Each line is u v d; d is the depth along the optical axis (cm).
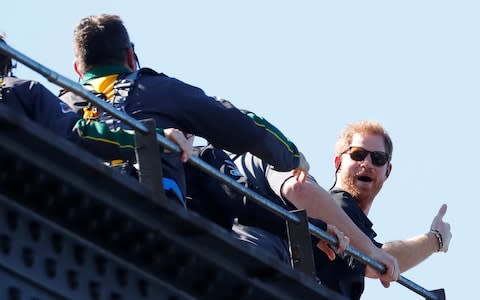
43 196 2052
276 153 2788
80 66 2738
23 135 1945
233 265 2333
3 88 2483
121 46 2736
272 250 3044
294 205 3094
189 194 2859
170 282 2266
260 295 2398
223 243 2259
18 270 2014
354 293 3181
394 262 2992
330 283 3152
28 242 2039
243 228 3048
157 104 2664
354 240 3061
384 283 2992
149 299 2219
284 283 2417
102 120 2645
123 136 2438
